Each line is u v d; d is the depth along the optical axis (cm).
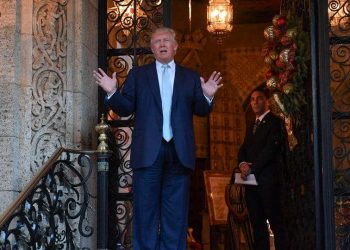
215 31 1202
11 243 674
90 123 788
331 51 789
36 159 741
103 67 816
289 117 859
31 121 745
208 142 1523
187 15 1524
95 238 771
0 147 727
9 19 746
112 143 801
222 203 1246
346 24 794
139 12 822
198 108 663
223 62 1567
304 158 813
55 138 754
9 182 720
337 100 783
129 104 662
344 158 773
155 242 650
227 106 1545
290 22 859
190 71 673
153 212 654
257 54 1563
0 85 737
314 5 792
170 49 664
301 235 821
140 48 816
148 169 650
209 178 1255
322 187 760
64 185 705
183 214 657
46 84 757
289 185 879
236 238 1027
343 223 766
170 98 661
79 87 772
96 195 773
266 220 928
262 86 1554
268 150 912
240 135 1541
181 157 649
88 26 798
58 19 773
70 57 773
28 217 645
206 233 1409
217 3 1201
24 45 753
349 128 777
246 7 1526
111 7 828
